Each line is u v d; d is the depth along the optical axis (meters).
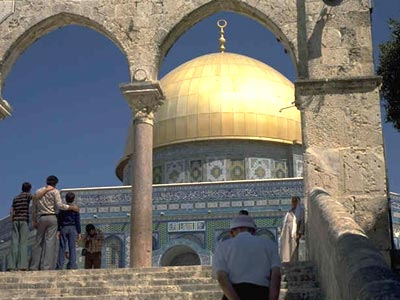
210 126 38.22
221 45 44.50
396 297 5.24
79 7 19.09
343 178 16.05
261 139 38.06
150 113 18.44
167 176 38.34
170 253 33.53
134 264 17.27
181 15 18.62
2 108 19.28
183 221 33.25
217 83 39.75
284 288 11.82
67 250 16.03
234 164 37.66
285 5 18.06
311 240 14.45
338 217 10.30
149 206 17.77
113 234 33.25
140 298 11.53
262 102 39.12
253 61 42.62
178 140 38.44
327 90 16.73
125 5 18.98
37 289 12.41
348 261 7.17
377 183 15.95
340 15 17.45
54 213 15.29
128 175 40.69
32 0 19.38
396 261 15.21
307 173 16.16
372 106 16.52
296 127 39.47
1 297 12.16
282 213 32.69
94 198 34.00
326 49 17.22
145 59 18.52
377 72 20.31
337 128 16.44
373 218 15.70
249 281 6.70
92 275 13.30
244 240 6.89
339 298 7.79
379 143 16.22
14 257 15.38
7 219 36.22
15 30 19.23
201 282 12.62
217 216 33.09
